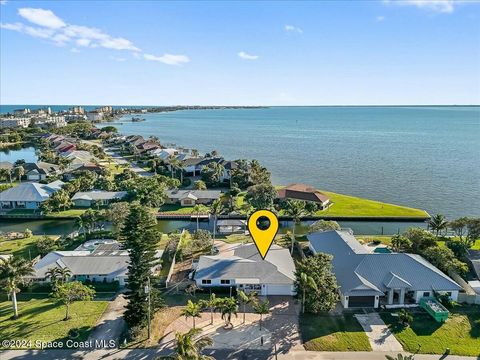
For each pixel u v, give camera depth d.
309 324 52.94
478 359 45.78
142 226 58.00
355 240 75.25
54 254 69.69
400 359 39.25
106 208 103.69
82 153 184.12
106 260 67.62
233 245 82.12
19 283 59.16
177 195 115.69
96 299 60.16
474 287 59.94
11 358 45.38
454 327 52.09
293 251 79.31
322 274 55.56
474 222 77.50
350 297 57.22
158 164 165.38
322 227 84.94
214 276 62.38
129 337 49.66
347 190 139.62
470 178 155.75
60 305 57.88
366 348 47.66
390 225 100.75
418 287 58.03
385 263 61.50
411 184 147.25
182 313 52.41
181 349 38.00
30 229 96.44
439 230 89.38
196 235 81.56
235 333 50.78
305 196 110.69
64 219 103.25
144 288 52.03
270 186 109.38
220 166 141.38
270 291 61.75
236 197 120.25
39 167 149.62
